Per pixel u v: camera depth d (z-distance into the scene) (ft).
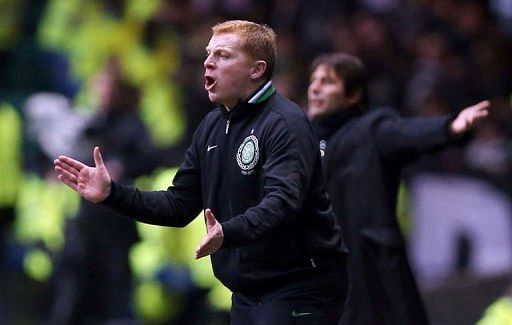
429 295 91.04
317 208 49.21
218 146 49.55
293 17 109.81
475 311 89.45
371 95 104.63
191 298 91.97
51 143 97.96
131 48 113.70
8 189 105.81
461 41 107.76
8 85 121.90
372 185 60.13
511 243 97.14
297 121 48.16
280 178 47.03
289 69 99.35
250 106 48.65
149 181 87.92
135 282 91.50
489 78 105.70
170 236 90.84
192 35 109.60
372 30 107.45
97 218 89.51
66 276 90.94
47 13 122.62
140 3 116.16
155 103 106.83
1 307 102.99
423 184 98.48
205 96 102.01
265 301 49.44
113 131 88.99
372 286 59.93
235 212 48.98
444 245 97.81
